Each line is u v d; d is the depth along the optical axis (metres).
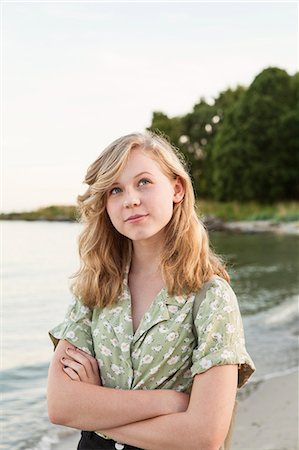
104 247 2.37
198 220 2.33
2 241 43.78
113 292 2.31
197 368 2.16
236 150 56.84
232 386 2.17
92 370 2.29
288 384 7.05
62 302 16.98
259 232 45.19
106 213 2.37
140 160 2.26
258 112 56.34
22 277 23.38
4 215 71.81
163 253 2.27
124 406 2.19
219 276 2.33
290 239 37.66
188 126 69.75
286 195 56.84
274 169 56.03
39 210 73.12
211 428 2.12
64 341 2.36
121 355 2.25
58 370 2.31
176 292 2.23
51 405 2.27
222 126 59.16
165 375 2.21
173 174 2.32
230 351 2.17
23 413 6.57
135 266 2.35
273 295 15.70
